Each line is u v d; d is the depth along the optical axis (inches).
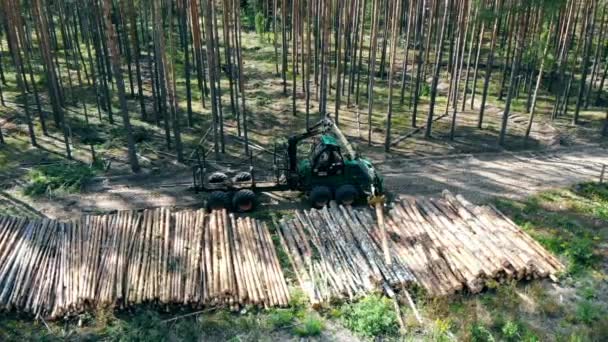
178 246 550.3
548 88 1167.0
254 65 1353.3
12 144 863.7
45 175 743.1
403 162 818.8
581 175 774.5
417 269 530.6
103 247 542.3
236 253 551.5
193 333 449.7
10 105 1026.1
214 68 789.2
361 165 668.7
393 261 540.4
